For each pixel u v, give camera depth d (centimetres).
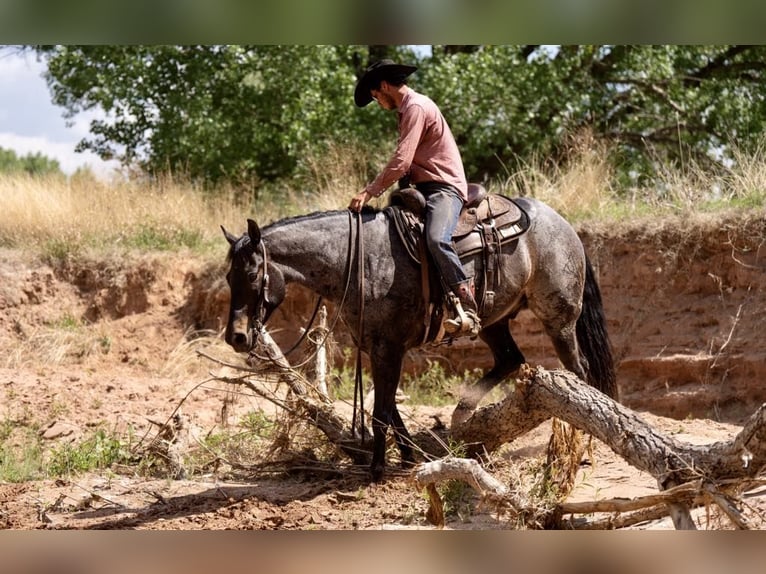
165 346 1178
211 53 1678
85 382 980
